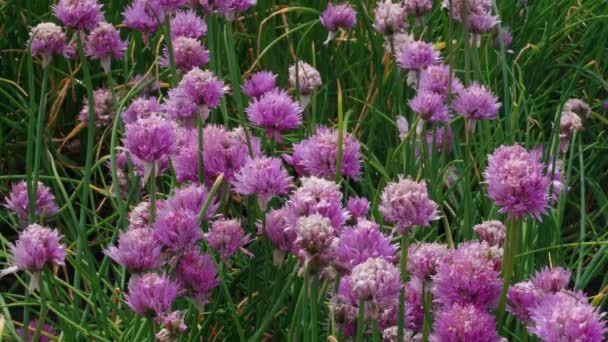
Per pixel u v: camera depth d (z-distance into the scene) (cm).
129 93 117
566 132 120
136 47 139
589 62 151
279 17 152
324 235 87
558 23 153
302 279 102
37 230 94
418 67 118
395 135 135
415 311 96
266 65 146
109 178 136
